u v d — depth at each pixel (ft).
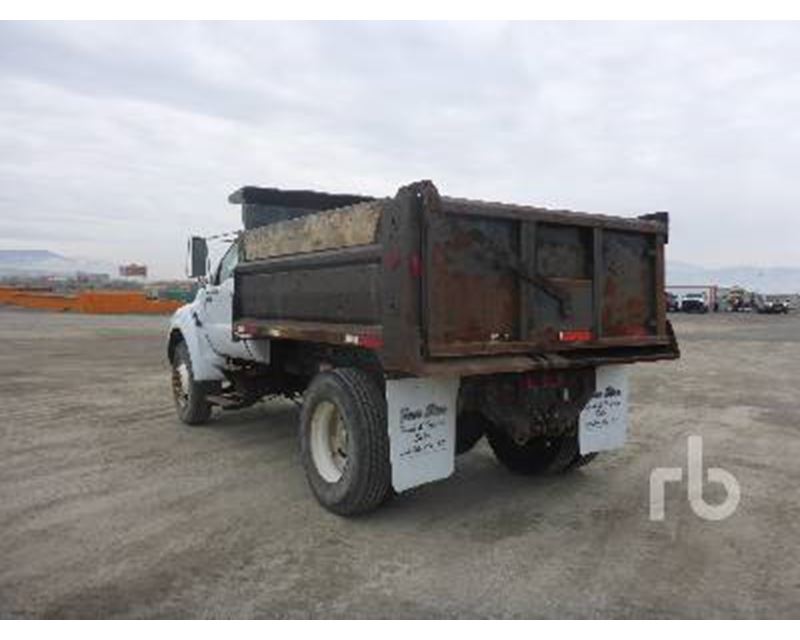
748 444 25.82
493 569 14.28
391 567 14.34
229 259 25.68
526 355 17.03
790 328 116.37
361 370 17.69
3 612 12.28
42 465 22.17
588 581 13.73
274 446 24.93
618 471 21.94
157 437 26.37
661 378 46.60
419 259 15.12
